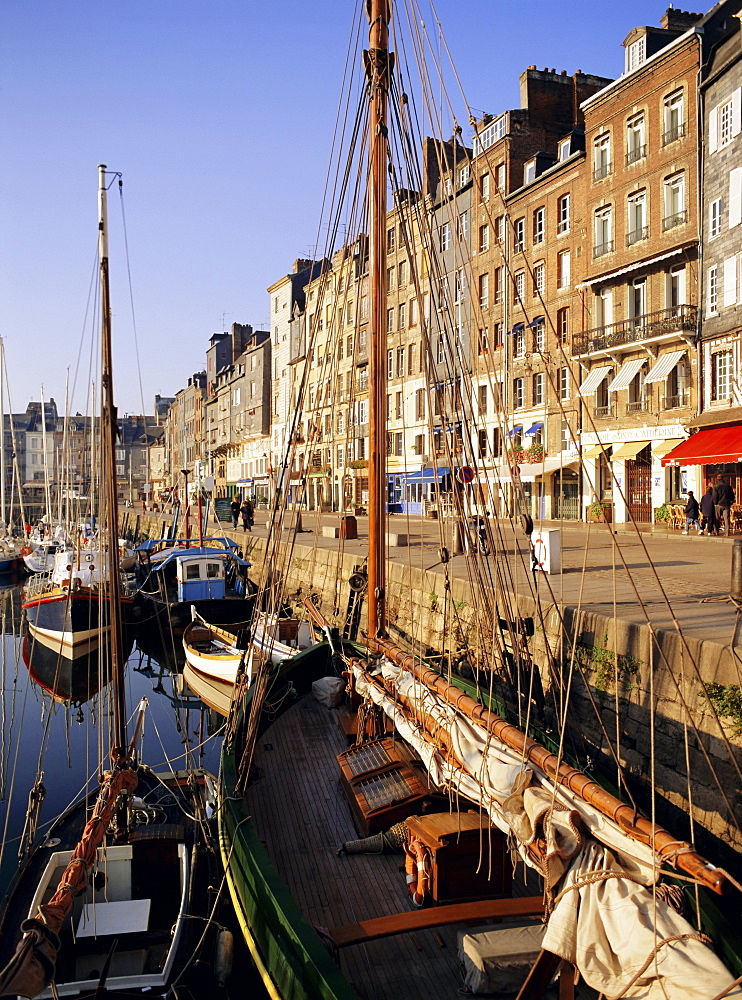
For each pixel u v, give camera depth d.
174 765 12.79
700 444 23.17
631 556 17.25
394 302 43.09
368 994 4.52
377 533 7.71
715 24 25.06
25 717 16.53
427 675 5.91
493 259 34.47
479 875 5.20
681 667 7.59
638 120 27.88
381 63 7.82
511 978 4.35
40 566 39.19
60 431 97.56
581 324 30.41
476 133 6.55
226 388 77.25
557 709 9.30
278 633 16.69
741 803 6.70
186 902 6.70
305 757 8.40
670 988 3.19
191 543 32.66
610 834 3.76
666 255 26.02
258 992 6.09
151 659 22.98
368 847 6.20
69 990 5.49
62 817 9.02
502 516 26.27
